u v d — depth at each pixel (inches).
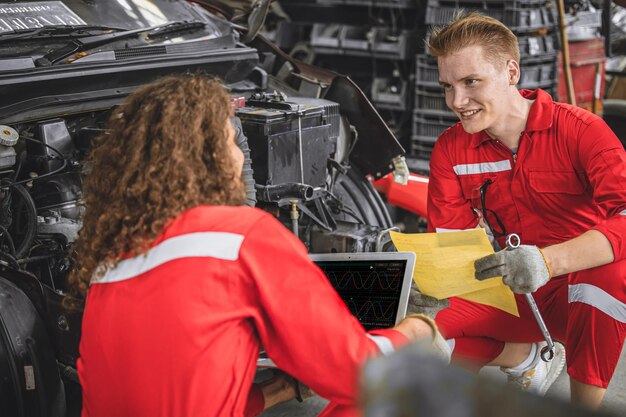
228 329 58.5
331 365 59.1
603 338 92.7
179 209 60.3
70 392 108.4
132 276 59.9
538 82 205.0
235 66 138.5
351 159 155.5
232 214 60.3
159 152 60.9
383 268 85.8
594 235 88.4
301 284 58.8
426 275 88.1
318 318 58.5
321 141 133.0
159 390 58.3
